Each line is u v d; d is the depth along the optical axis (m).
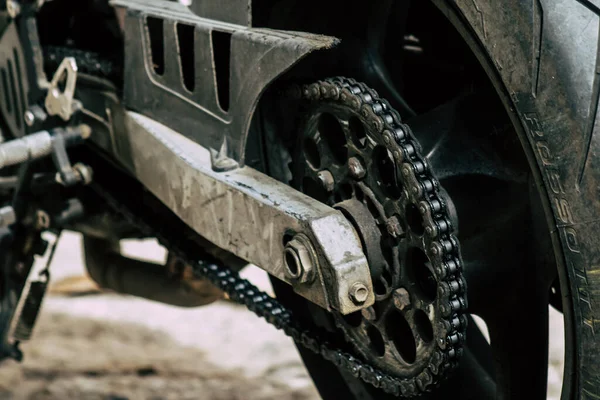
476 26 1.81
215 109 2.27
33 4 2.74
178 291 3.09
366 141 2.03
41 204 2.91
